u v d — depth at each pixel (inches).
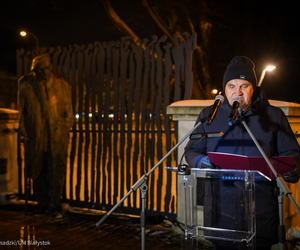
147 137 206.7
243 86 105.3
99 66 222.8
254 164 95.4
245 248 96.0
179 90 199.6
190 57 195.8
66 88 221.8
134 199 211.6
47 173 227.5
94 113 224.1
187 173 102.9
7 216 219.1
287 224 164.9
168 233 187.5
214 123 108.7
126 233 188.7
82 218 213.8
